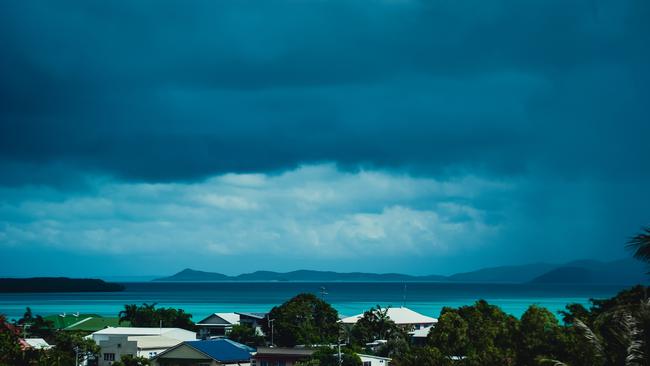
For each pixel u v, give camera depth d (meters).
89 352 138.75
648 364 39.34
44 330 175.00
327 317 169.12
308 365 111.25
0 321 111.25
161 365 128.75
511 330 78.88
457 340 95.56
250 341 162.88
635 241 46.12
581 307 83.44
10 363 85.25
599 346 43.38
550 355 65.62
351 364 110.69
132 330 162.75
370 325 156.25
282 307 168.50
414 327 170.00
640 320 40.84
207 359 124.56
